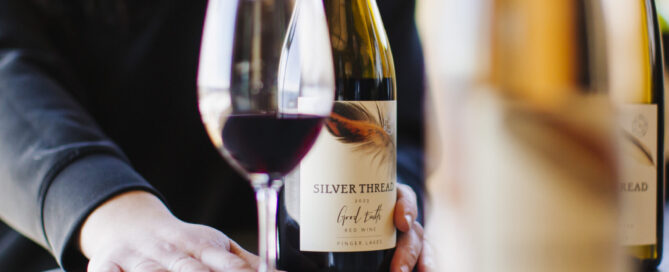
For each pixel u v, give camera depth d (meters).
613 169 0.36
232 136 0.58
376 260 0.68
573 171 0.36
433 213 0.38
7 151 0.80
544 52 0.35
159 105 1.13
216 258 0.62
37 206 0.75
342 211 0.67
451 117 0.37
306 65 0.60
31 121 0.82
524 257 0.36
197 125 1.14
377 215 0.68
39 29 1.03
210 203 1.14
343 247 0.68
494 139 0.36
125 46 1.12
